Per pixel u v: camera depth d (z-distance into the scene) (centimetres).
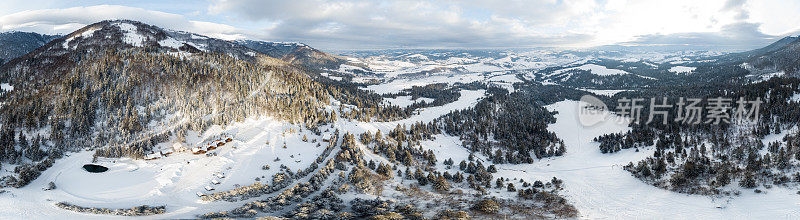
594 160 16475
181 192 10950
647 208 9725
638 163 13450
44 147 13575
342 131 19362
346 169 13212
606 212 9556
